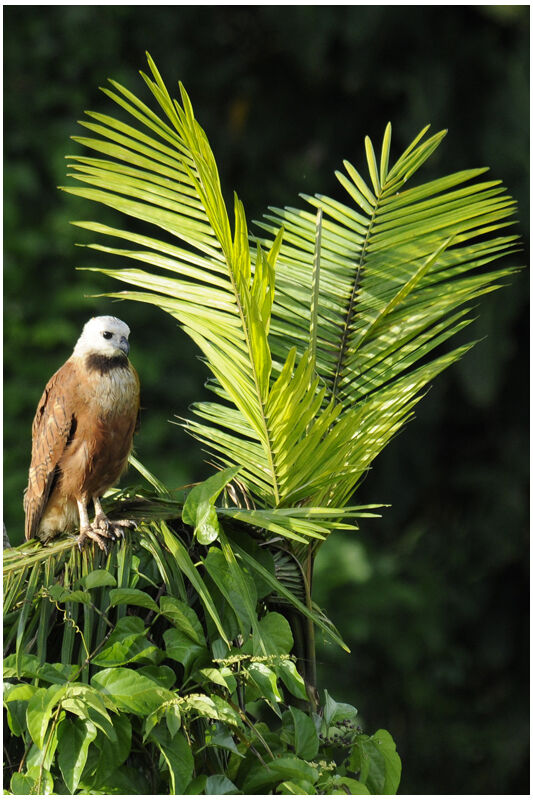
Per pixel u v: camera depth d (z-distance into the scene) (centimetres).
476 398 1335
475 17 1395
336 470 824
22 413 1317
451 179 851
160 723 805
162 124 823
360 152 1491
